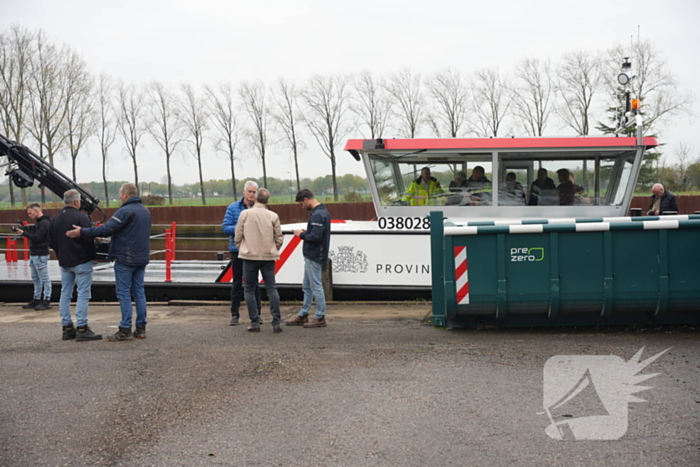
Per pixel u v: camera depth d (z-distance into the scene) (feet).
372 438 12.96
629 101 33.19
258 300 25.45
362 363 18.83
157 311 30.40
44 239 31.76
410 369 18.02
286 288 33.32
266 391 16.22
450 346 20.76
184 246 80.89
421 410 14.58
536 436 12.88
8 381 17.39
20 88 118.83
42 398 15.88
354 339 22.33
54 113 120.98
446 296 22.29
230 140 128.67
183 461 11.94
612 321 22.63
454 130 114.52
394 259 31.96
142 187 133.08
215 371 18.20
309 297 25.36
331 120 120.67
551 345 20.49
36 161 37.40
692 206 94.68
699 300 21.40
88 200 38.68
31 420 14.28
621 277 21.65
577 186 30.89
